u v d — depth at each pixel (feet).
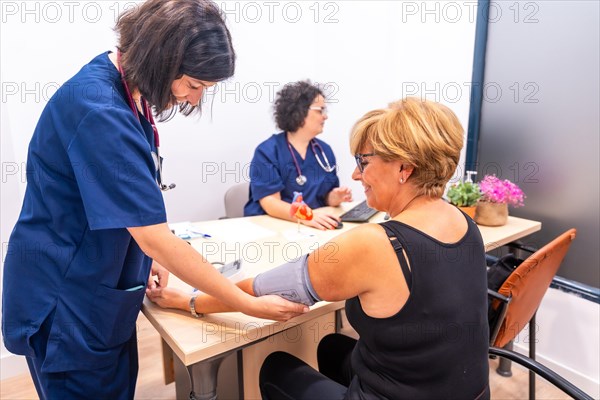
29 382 6.12
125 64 2.78
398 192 2.72
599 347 5.64
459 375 2.65
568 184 6.00
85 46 6.59
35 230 3.05
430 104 2.64
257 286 3.14
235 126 8.54
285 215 6.05
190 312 3.29
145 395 5.85
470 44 6.85
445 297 2.47
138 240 2.76
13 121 6.09
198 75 2.74
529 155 6.44
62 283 3.06
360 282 2.53
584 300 5.71
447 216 2.69
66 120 2.73
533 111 6.27
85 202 2.64
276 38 8.70
